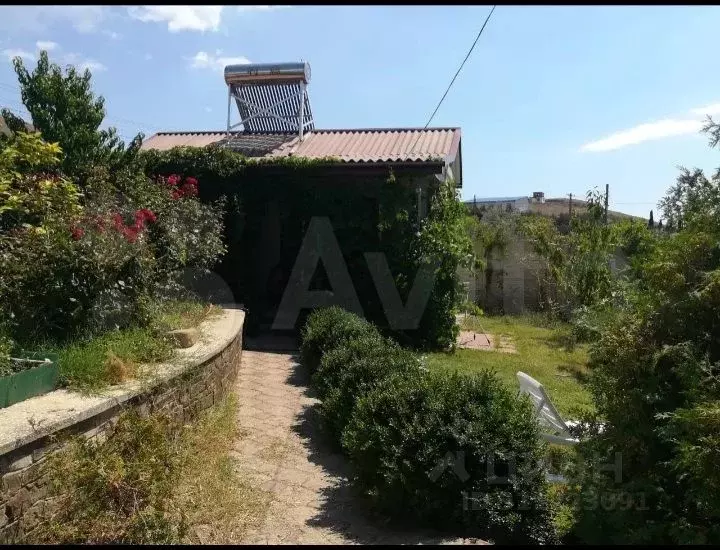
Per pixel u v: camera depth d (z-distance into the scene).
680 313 3.26
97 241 5.27
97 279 5.10
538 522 3.52
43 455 3.21
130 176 7.91
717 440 2.62
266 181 10.17
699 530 2.80
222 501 3.79
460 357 9.28
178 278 7.82
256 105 12.13
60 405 3.61
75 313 4.91
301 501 4.03
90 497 3.10
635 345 3.32
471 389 4.04
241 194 10.09
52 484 3.18
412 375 4.68
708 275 3.13
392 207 9.76
